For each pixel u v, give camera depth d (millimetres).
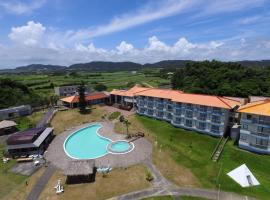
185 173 47969
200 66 138875
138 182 45156
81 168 47281
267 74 116812
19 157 57688
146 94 85875
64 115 90688
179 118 73375
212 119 64438
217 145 59375
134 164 52312
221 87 100938
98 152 60562
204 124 66812
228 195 40750
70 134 73625
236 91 96125
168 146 60938
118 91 110938
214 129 64625
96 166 51938
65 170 46844
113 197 40938
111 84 192625
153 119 84250
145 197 40625
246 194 40875
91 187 44094
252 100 74562
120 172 49125
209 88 106438
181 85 128375
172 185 43938
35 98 109125
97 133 73938
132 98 100250
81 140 69625
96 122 86188
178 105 72688
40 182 46531
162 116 81938
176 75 140750
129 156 56375
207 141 62875
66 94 139875
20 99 108062
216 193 41344
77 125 82812
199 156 55188
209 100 66625
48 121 83688
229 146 59031
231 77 109875
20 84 126812
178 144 63094
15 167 53094
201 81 112062
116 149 61250
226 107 61250
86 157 57312
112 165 52250
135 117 87750
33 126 79750
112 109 100438
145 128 76375
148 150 59438
